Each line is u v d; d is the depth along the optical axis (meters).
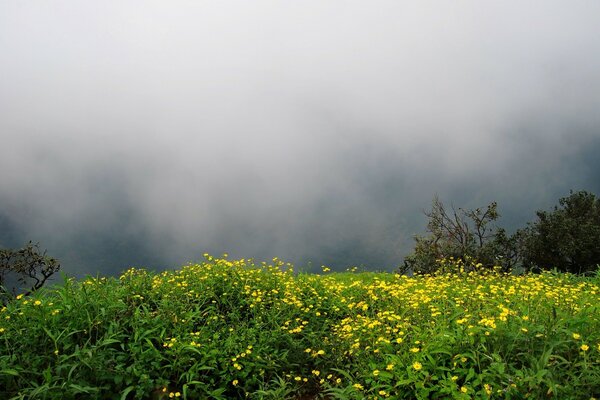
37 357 6.15
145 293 8.69
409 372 5.55
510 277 11.91
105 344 6.30
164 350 6.93
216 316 8.10
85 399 5.76
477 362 5.48
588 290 9.70
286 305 9.06
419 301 8.50
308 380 7.32
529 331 5.77
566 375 5.27
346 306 9.64
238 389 6.75
